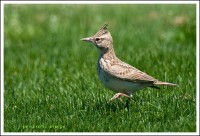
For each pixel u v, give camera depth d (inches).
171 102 464.8
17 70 650.2
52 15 1014.4
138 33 853.8
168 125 421.4
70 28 919.7
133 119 433.1
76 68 633.0
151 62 618.2
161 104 466.3
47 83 572.4
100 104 467.8
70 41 828.0
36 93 524.1
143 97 486.6
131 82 446.0
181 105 458.9
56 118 445.7
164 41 770.2
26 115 458.6
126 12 1050.1
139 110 454.6
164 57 640.4
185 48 701.9
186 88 506.0
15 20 915.4
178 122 425.4
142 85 452.1
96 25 946.1
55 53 729.6
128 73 444.8
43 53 733.3
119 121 431.5
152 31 874.1
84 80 552.4
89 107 462.0
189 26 761.6
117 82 446.0
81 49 765.9
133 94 490.9
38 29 889.5
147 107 459.5
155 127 417.1
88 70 610.5
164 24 926.4
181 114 437.7
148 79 449.1
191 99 478.0
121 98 476.7
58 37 858.8
